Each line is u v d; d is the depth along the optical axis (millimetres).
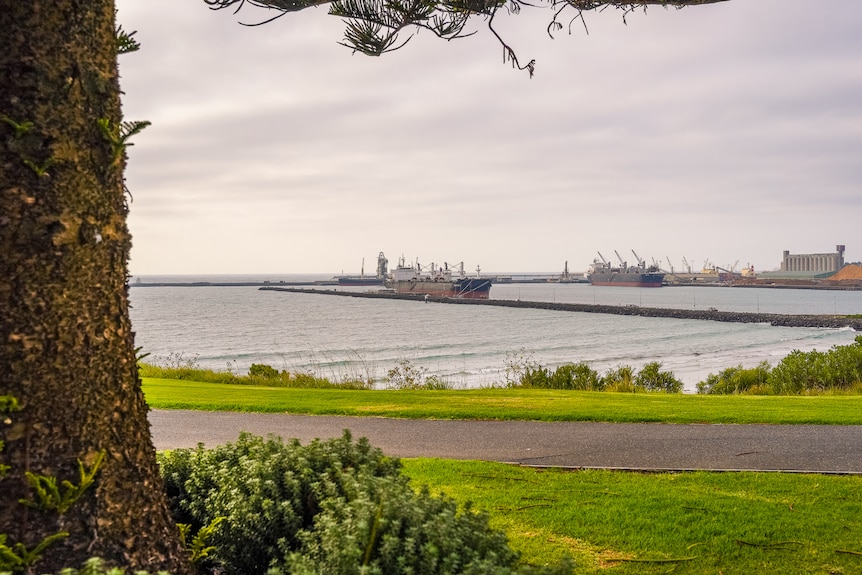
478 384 28891
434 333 64312
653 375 20438
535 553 4906
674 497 6324
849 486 6789
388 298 155625
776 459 8188
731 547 5035
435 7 4488
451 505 3562
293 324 76625
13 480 2879
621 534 5320
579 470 7629
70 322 3031
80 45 3113
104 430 3148
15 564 2768
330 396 15203
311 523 4039
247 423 11336
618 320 84625
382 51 4539
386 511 3299
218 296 168875
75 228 3064
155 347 50906
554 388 19859
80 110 3107
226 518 3963
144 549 3246
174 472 4699
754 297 172250
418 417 11930
